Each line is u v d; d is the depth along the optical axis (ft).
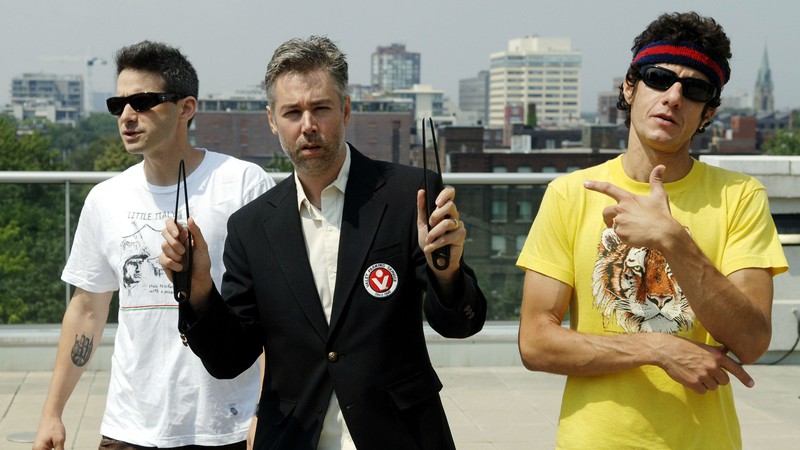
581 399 7.95
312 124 8.17
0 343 20.39
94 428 16.67
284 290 8.32
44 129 444.55
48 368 20.56
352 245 8.23
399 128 358.23
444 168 274.98
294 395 8.30
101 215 10.53
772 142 380.58
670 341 7.57
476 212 21.97
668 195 8.02
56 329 20.92
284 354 8.33
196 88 10.62
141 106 10.19
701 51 7.75
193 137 364.79
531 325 8.14
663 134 7.79
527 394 19.15
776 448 15.94
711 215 7.93
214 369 8.38
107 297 11.01
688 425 7.68
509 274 22.09
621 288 7.90
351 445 8.18
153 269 10.21
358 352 8.13
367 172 8.47
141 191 10.46
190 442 10.03
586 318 8.05
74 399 18.38
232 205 10.39
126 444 10.13
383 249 8.21
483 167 272.92
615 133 282.77
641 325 7.84
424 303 7.97
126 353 10.21
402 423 8.17
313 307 8.25
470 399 18.78
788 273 21.24
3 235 20.81
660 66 7.82
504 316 22.15
